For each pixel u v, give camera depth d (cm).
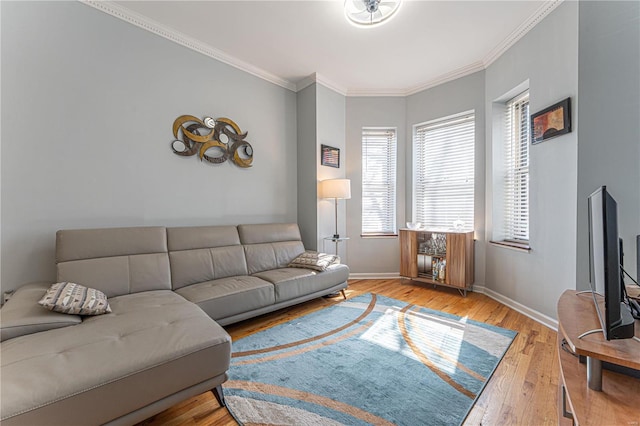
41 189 199
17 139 189
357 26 247
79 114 214
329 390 152
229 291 217
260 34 267
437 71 344
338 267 307
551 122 225
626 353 83
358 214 401
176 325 142
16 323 129
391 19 243
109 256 207
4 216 186
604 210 89
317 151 356
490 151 315
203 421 131
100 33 223
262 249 298
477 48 292
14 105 188
